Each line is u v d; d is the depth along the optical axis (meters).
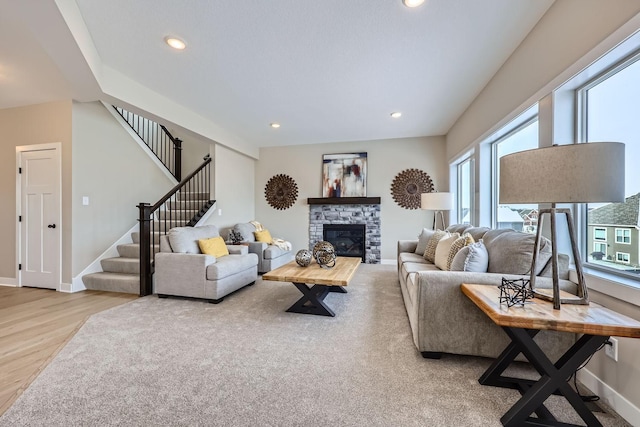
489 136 3.28
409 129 5.21
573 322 1.23
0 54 2.62
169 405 1.51
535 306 1.43
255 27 2.31
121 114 4.66
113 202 4.46
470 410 1.48
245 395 1.59
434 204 4.44
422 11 2.13
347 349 2.14
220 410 1.47
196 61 2.83
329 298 3.44
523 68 2.49
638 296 1.39
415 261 3.54
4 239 4.05
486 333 1.90
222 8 2.09
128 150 4.80
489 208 3.54
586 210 1.95
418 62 2.86
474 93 3.61
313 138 5.86
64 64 2.44
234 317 2.81
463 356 2.05
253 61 2.83
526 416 1.35
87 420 1.39
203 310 3.02
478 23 2.27
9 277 4.05
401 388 1.66
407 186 5.80
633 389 1.39
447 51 2.67
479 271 2.21
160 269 3.42
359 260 3.69
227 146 5.38
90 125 4.06
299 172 6.39
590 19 1.70
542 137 2.19
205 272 3.27
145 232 3.63
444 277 1.96
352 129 5.21
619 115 1.71
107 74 2.92
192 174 4.76
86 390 1.63
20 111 3.95
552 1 2.03
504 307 1.41
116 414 1.43
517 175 1.40
